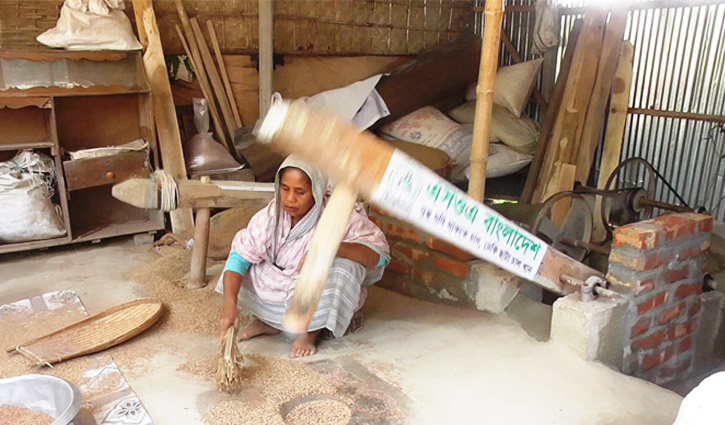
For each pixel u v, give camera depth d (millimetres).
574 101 4688
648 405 2223
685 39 4617
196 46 4988
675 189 4867
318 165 1107
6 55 3656
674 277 2852
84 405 2160
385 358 2539
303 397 2244
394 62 6309
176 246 4176
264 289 2629
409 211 1198
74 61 3857
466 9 6617
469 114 5898
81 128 4352
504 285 2953
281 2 5426
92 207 4484
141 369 2439
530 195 4953
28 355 2480
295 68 5688
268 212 2590
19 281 3523
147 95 4293
